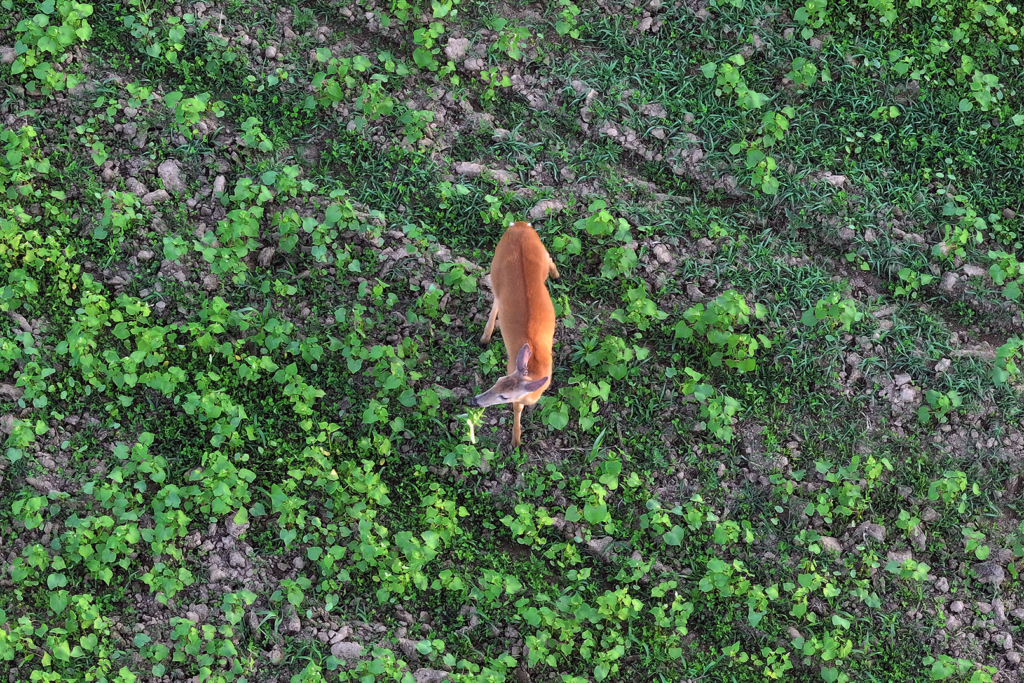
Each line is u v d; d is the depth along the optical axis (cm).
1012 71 1230
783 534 1001
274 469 995
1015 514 1029
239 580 945
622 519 1004
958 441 1049
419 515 992
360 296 1070
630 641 949
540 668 939
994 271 1097
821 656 930
